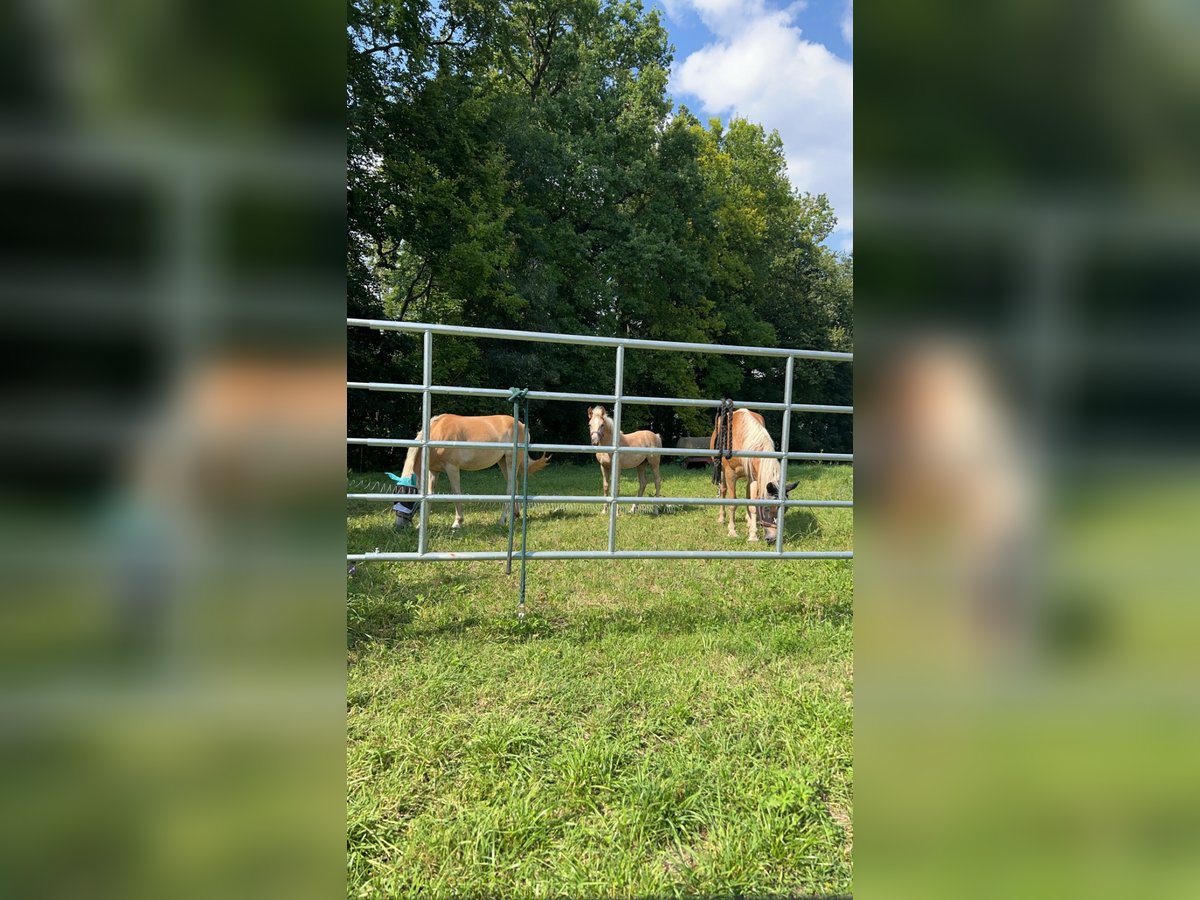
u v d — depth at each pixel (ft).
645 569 14.11
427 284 50.21
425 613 10.67
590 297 63.31
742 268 78.28
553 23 63.10
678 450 11.69
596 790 6.01
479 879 4.88
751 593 12.30
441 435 19.24
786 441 11.43
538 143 57.21
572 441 67.26
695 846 5.32
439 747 6.55
